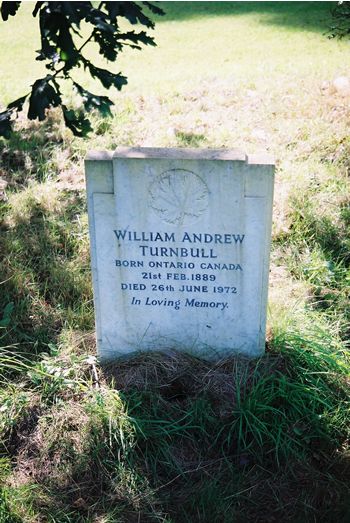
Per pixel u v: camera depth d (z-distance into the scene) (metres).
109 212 1.98
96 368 2.17
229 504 1.83
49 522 1.78
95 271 2.08
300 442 1.96
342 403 2.05
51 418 1.99
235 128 3.33
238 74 4.00
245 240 1.98
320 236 2.69
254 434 1.94
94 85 3.87
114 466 1.90
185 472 1.90
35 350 2.24
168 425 1.97
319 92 3.64
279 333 2.19
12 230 2.71
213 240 1.99
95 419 1.95
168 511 1.82
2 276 2.49
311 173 2.96
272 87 3.75
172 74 4.10
